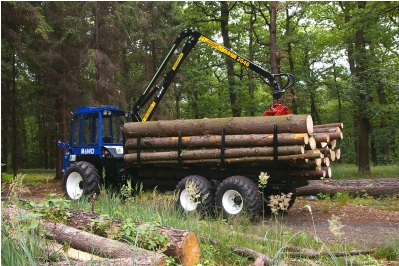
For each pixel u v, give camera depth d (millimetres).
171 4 21781
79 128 11547
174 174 9992
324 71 22172
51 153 32375
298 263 4570
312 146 8352
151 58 22594
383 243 5887
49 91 20328
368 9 16641
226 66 25719
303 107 23562
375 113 18078
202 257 4539
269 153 8375
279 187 8961
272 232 5934
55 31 19562
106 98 18844
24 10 16172
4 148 22969
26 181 19297
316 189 12109
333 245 5812
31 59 19188
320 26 24719
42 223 4371
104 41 19375
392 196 11719
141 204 6660
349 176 17766
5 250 3490
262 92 29844
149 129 9812
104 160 10977
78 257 3850
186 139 9312
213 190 9055
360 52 18719
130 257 3598
